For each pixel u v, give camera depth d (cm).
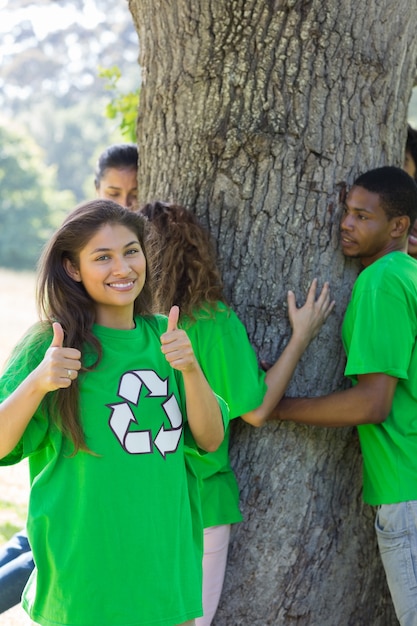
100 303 297
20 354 288
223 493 365
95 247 288
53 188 4697
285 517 381
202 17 378
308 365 384
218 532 362
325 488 385
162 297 356
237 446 384
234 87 377
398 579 351
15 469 727
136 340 297
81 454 282
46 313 294
